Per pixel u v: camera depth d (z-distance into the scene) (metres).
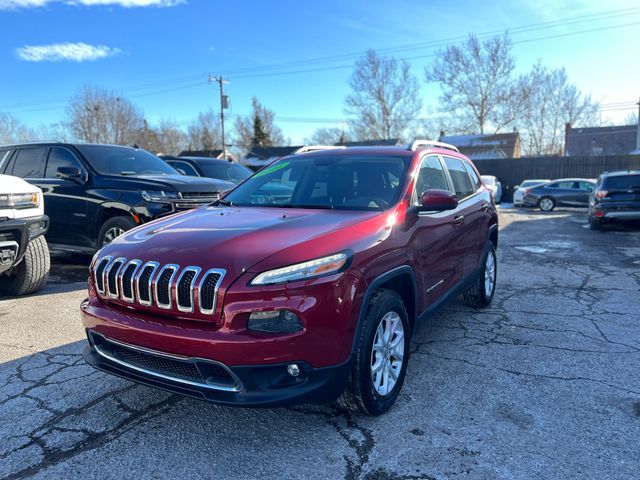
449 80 51.41
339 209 3.59
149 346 2.71
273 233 2.94
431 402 3.32
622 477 2.51
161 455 2.74
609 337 4.61
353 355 2.80
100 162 7.46
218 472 2.58
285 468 2.61
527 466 2.60
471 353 4.20
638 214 11.89
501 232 12.95
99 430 3.00
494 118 51.53
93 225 7.09
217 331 2.57
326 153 4.41
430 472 2.56
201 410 3.24
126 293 2.88
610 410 3.20
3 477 2.54
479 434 2.92
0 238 5.18
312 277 2.62
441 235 4.01
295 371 2.62
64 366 3.95
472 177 5.43
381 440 2.86
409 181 3.76
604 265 8.15
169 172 8.13
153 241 3.02
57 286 6.61
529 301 5.90
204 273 2.63
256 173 4.62
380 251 3.06
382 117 54.28
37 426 3.04
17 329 4.82
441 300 4.08
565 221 15.91
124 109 53.19
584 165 27.27
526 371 3.82
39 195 5.70
